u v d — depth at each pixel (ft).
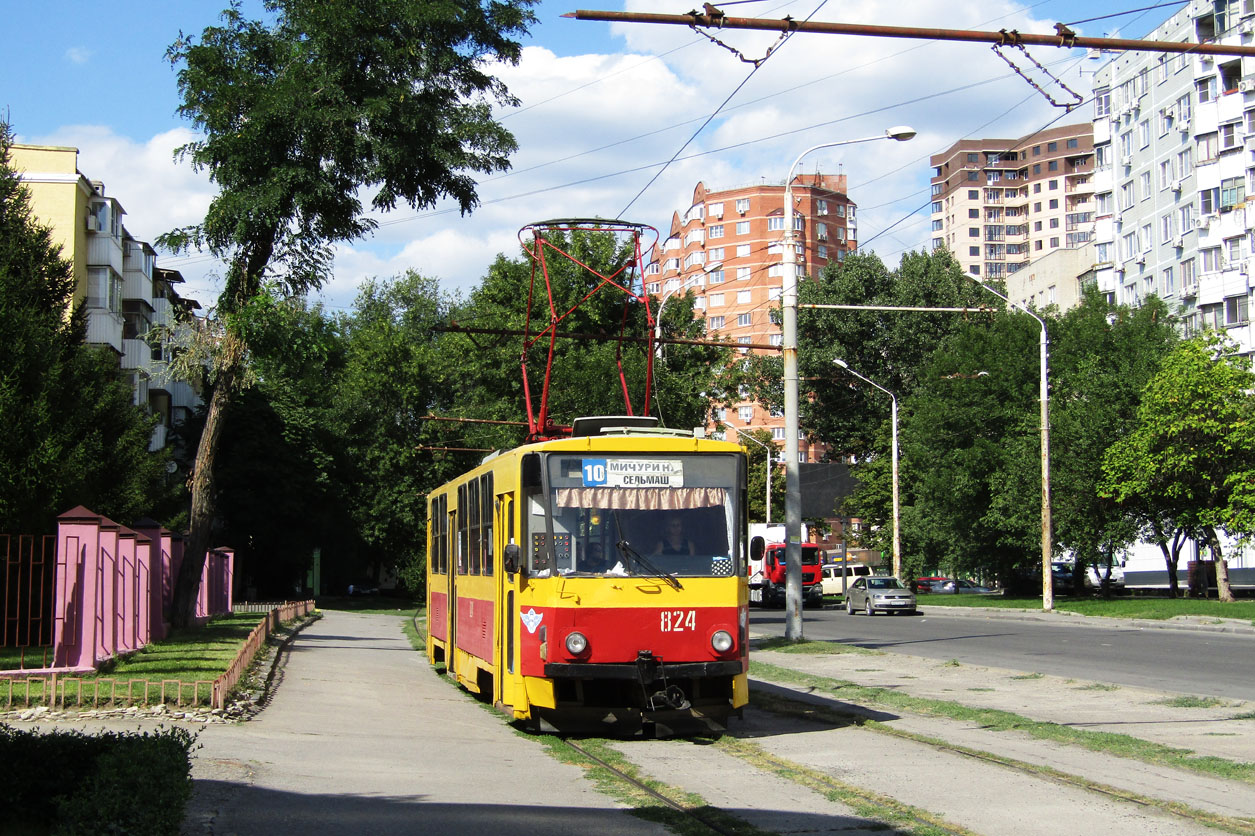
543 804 30.30
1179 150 218.38
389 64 86.33
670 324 190.80
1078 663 70.59
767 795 31.22
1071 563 199.82
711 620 42.29
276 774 33.45
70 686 49.19
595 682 42.09
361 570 260.62
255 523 193.06
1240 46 41.19
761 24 39.78
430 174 90.22
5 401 87.71
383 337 216.33
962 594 231.91
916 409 190.70
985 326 193.98
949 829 26.66
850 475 200.75
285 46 86.63
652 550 42.65
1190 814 27.96
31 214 117.50
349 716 47.96
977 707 50.26
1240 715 45.60
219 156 86.48
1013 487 155.94
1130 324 164.25
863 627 118.93
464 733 44.45
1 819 25.75
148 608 74.02
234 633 90.43
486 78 91.76
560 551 42.32
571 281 181.27
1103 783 31.96
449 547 64.80
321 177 86.48
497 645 47.67
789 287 88.58
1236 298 198.18
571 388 148.87
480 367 185.98
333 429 204.54
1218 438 132.16
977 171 525.75
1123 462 138.72
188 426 200.75
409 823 27.61
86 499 95.14
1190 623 107.14
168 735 27.94
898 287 229.25
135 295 179.11
